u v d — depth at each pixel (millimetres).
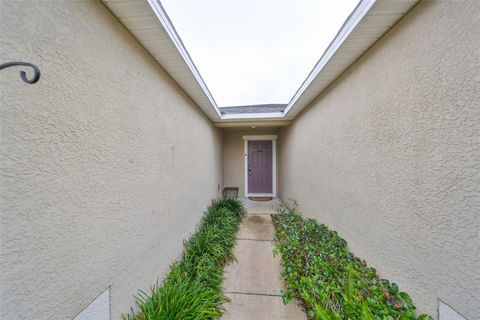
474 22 914
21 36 721
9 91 688
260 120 4660
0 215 661
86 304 1004
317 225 2873
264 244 3090
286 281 2012
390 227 1491
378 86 1618
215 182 5027
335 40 1771
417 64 1227
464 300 967
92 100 1067
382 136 1575
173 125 2260
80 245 976
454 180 1015
